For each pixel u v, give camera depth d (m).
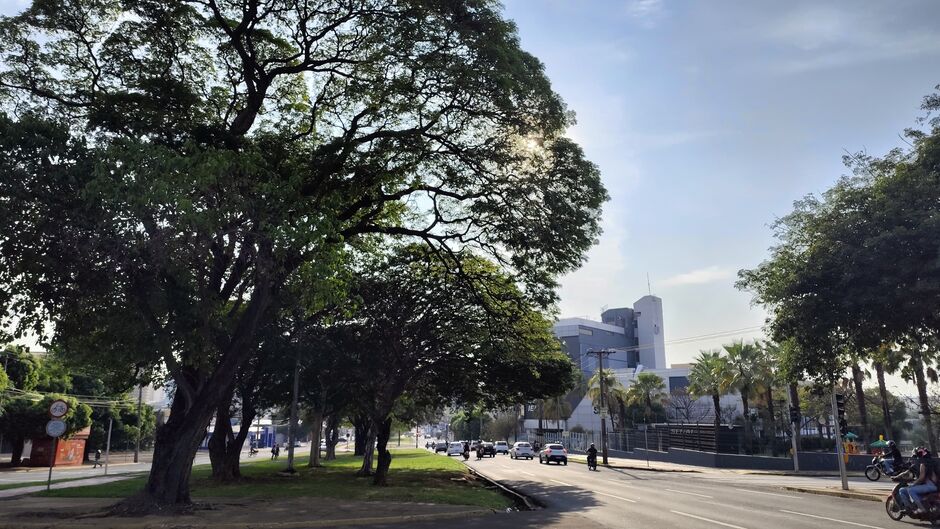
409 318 29.95
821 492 24.03
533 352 28.02
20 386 52.38
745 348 50.88
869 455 42.03
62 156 12.65
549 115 17.38
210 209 12.73
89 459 61.78
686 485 29.20
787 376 21.11
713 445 50.38
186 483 15.59
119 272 12.65
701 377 56.62
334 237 15.02
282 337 30.47
